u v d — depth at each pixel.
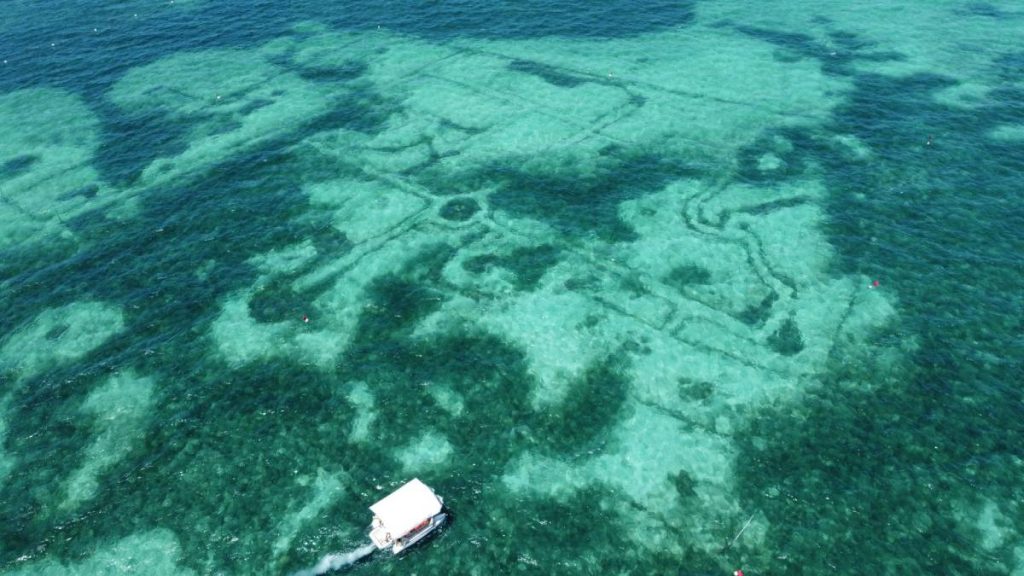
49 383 33.09
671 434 30.00
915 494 27.08
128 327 36.06
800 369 32.69
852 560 25.09
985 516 26.25
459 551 25.73
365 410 31.31
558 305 36.81
